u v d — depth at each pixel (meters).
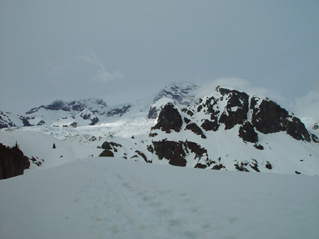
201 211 7.98
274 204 7.68
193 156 164.38
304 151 155.00
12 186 17.50
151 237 6.45
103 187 14.67
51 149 116.75
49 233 7.18
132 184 14.35
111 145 163.38
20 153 90.81
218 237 5.83
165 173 17.88
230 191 10.24
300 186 10.23
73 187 15.26
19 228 7.90
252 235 5.59
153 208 9.16
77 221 8.24
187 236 6.35
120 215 8.72
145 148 176.75
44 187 16.05
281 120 192.88
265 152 157.00
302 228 5.57
